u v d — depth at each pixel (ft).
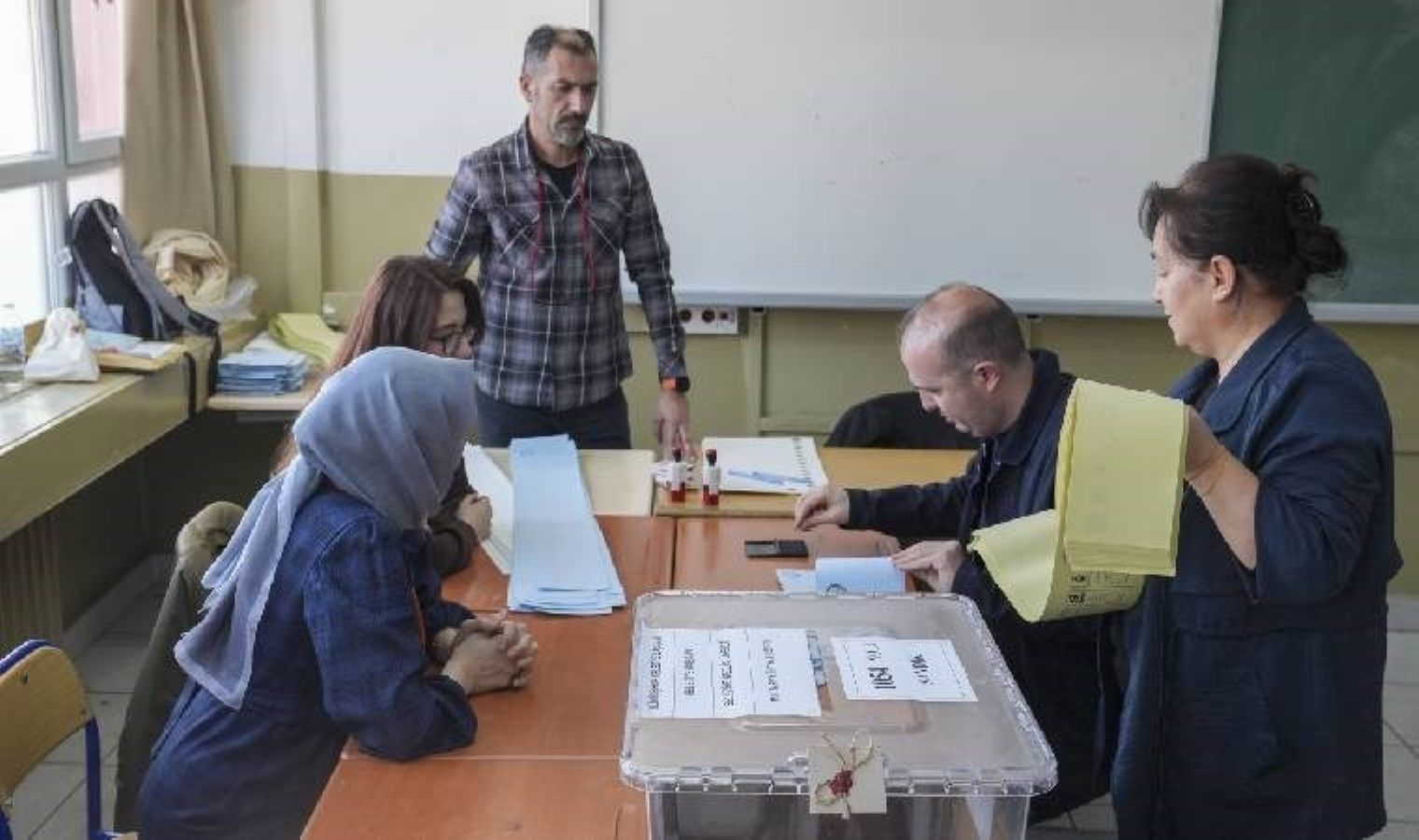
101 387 10.12
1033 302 12.69
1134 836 5.27
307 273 13.05
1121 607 5.21
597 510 8.45
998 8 12.15
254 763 5.67
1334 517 4.63
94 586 12.28
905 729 4.33
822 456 9.63
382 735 5.20
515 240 10.30
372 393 5.56
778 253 12.71
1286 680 5.01
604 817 4.89
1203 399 5.46
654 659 4.76
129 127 11.91
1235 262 4.91
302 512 5.56
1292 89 12.27
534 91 9.97
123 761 6.78
